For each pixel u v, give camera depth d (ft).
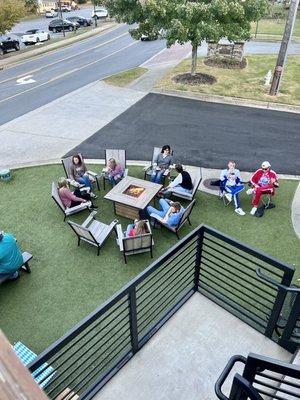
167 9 46.19
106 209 27.78
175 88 52.21
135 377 13.57
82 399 12.82
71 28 114.42
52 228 25.71
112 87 54.65
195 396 13.02
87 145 37.65
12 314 19.22
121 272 21.81
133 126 41.70
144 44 85.56
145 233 22.85
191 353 14.34
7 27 79.71
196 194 29.25
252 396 7.63
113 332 17.70
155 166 29.55
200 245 15.21
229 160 34.45
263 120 42.96
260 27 97.81
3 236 19.58
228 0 46.98
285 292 12.84
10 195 29.63
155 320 16.67
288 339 13.92
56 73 64.85
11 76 65.00
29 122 43.55
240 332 15.05
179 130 40.60
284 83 53.31
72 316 19.04
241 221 26.03
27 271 21.79
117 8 50.29
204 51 74.38
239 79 55.47
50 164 34.24
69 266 22.34
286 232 24.84
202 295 16.69
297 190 29.66
